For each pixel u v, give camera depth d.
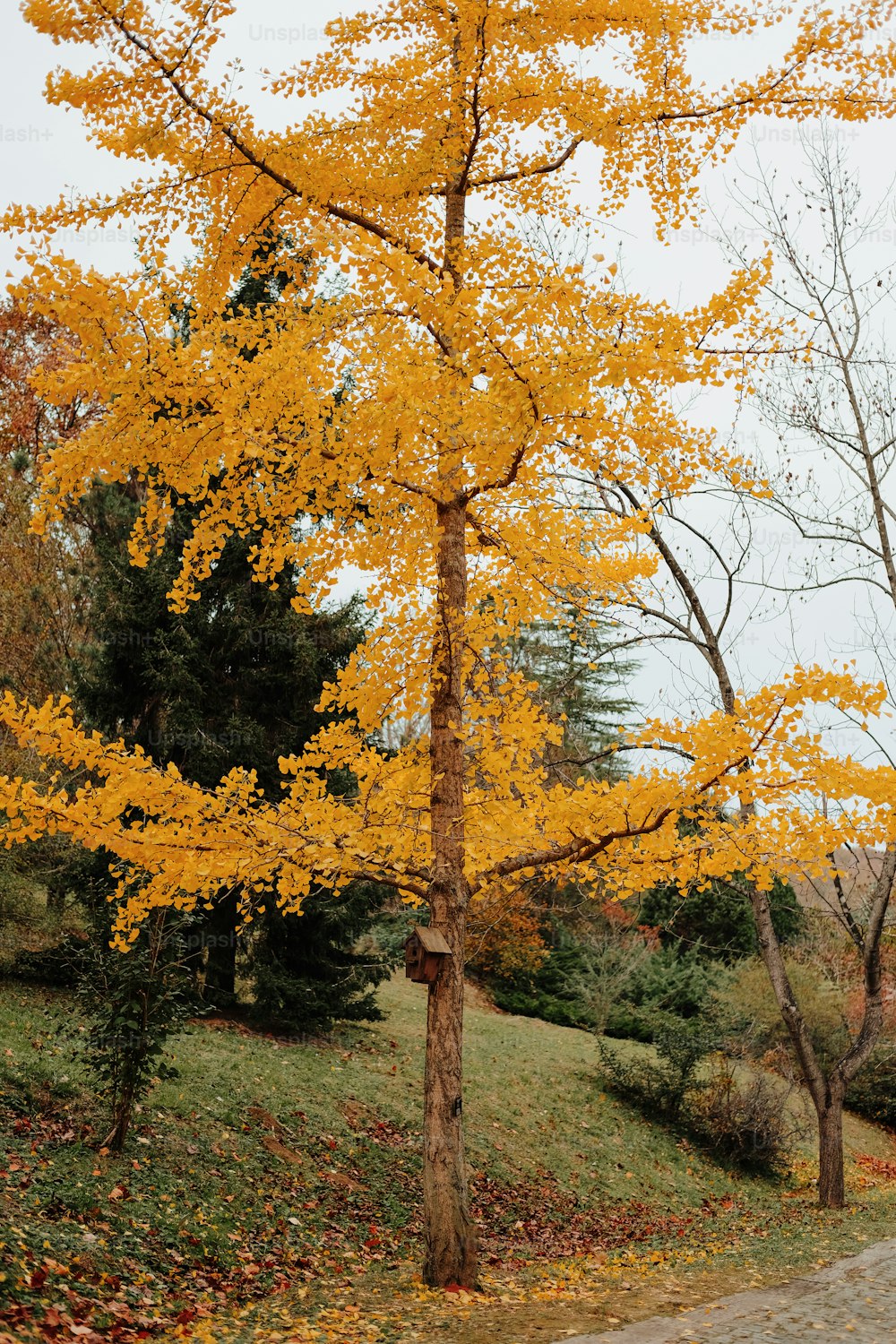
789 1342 4.61
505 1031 16.39
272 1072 9.70
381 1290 5.60
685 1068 13.74
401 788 6.11
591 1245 8.69
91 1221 5.62
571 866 6.07
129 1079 6.72
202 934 10.85
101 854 10.60
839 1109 10.89
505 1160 10.34
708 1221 10.22
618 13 5.64
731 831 5.32
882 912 10.77
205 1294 5.32
